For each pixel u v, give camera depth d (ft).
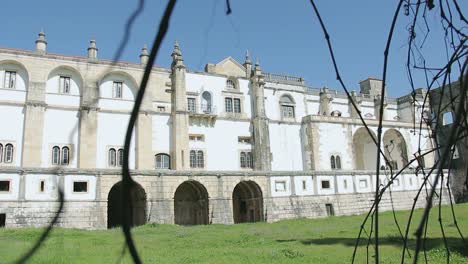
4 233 100.68
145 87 6.10
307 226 132.67
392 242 79.66
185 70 199.52
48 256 63.62
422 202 201.36
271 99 222.07
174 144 188.65
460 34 8.96
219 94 208.64
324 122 218.18
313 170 192.65
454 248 65.31
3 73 167.94
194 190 172.55
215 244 87.20
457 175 198.90
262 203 168.35
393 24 9.11
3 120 164.14
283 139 217.56
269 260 63.62
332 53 9.10
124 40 5.21
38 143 164.86
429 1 9.38
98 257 66.74
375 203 9.11
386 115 254.88
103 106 180.96
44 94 170.19
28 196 128.16
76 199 135.54
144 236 105.91
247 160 208.74
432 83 9.96
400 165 226.79
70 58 177.27
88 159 168.45
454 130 7.39
